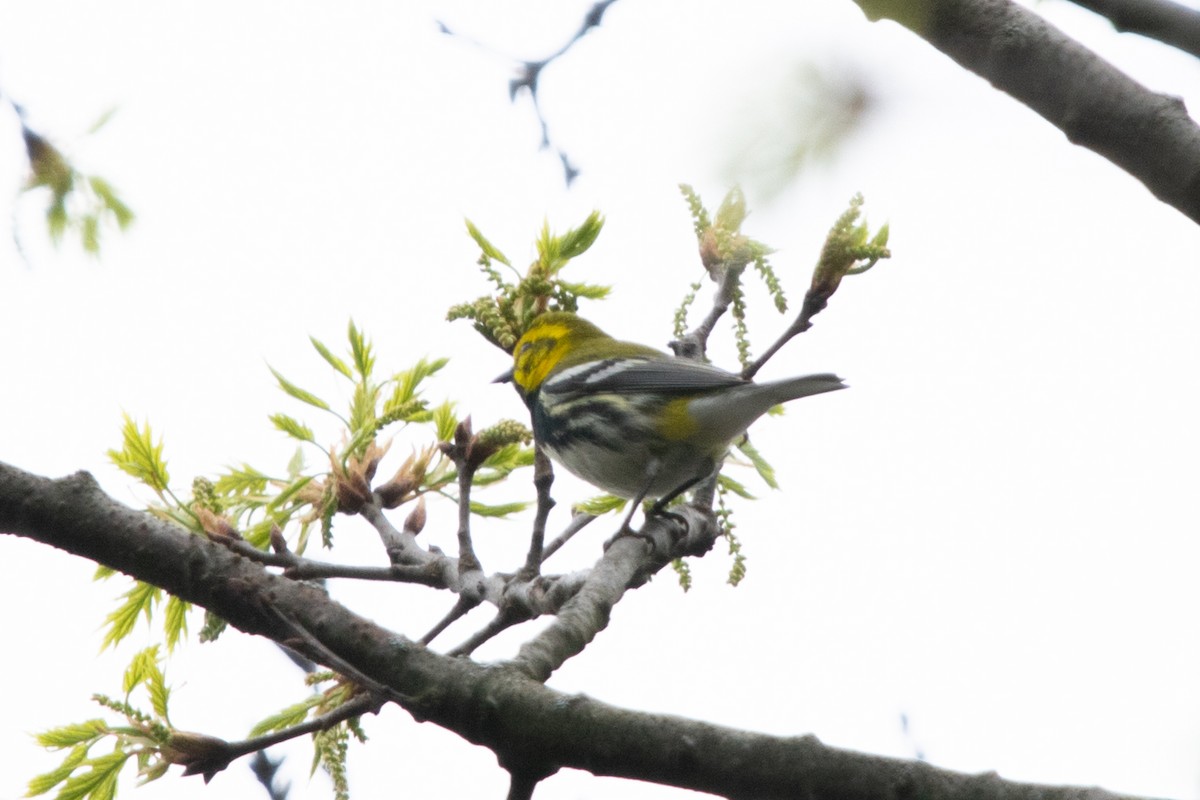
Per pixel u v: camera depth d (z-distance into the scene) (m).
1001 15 4.98
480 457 8.12
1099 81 4.94
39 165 9.72
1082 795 4.59
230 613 6.20
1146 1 4.82
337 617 5.99
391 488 8.79
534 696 5.39
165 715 6.91
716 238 9.22
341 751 7.37
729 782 4.98
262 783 8.41
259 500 8.61
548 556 9.39
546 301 8.91
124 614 8.06
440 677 5.61
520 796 5.36
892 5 4.83
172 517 7.81
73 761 6.77
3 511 6.22
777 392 9.63
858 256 8.35
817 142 3.85
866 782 4.78
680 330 9.65
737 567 8.94
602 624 6.69
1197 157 4.80
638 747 5.13
